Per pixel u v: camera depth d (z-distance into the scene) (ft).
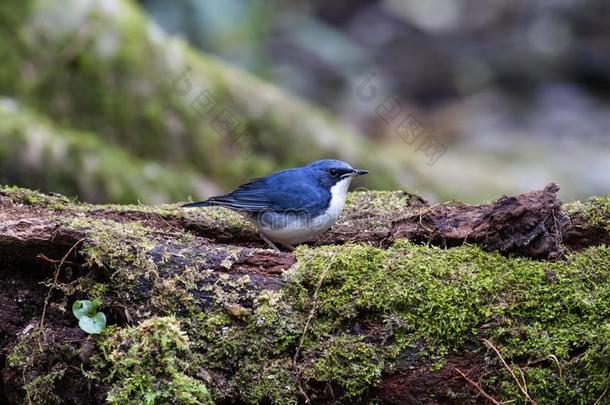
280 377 25.52
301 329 25.89
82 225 27.14
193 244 27.76
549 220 27.53
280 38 87.25
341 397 25.59
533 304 25.80
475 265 26.96
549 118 94.38
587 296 25.86
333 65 86.89
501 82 103.09
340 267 26.76
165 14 68.44
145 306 26.32
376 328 25.91
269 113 55.42
